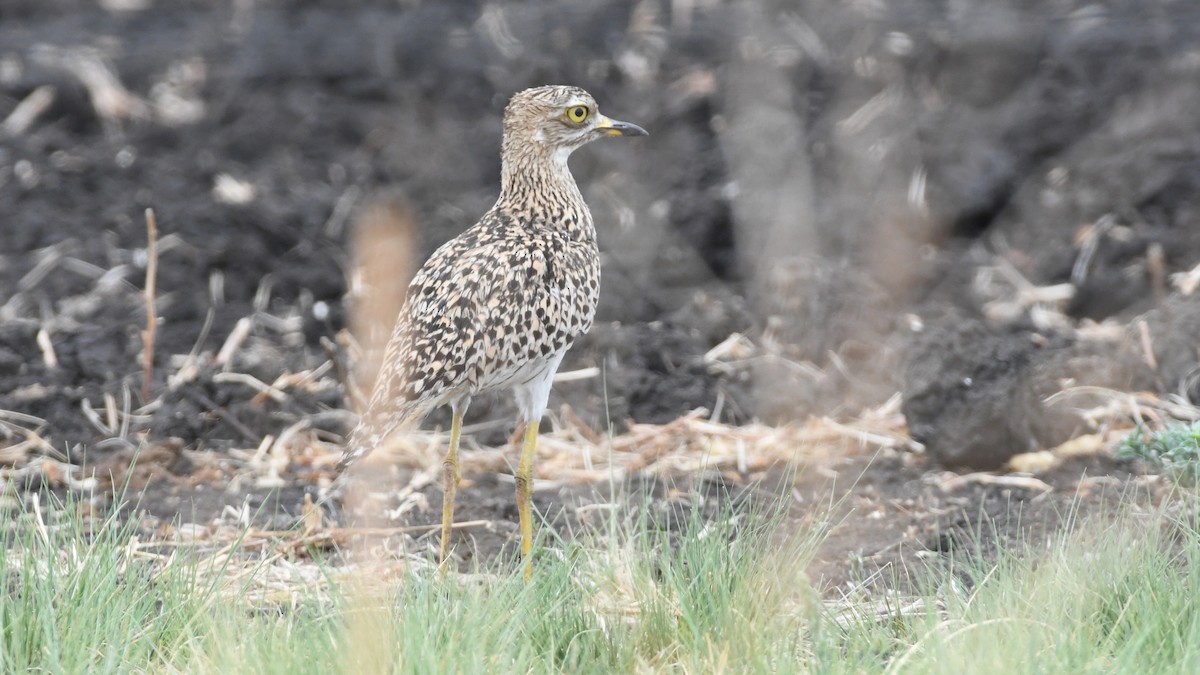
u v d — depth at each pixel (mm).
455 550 9797
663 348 13094
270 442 11703
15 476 10898
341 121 17047
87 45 18688
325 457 11422
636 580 8266
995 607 7754
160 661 7559
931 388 11031
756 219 14633
